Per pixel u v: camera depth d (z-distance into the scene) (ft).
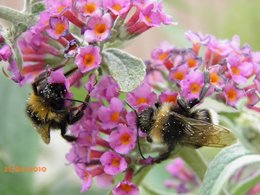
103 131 0.65
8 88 0.86
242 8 0.98
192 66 0.66
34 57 0.65
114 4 0.61
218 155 0.63
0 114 0.86
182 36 0.82
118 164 0.62
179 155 0.69
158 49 0.68
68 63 0.64
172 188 0.87
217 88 0.63
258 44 0.98
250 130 0.64
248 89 0.67
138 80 0.60
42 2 0.63
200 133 0.64
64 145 1.03
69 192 0.96
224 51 0.66
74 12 0.61
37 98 0.66
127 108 0.68
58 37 0.60
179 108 0.65
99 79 0.64
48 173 0.97
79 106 0.65
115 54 0.61
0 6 0.63
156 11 0.62
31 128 0.86
